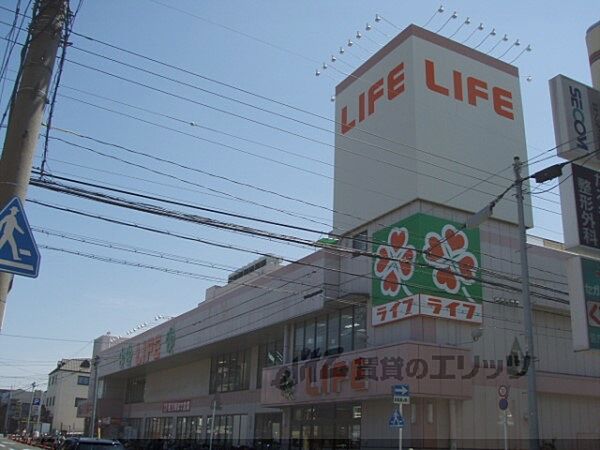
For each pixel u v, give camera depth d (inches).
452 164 1073.5
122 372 2153.1
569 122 627.8
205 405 1652.3
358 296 1043.3
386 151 1111.6
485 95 1166.3
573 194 611.5
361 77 1225.4
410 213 1029.8
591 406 1074.7
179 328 1656.0
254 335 1343.5
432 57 1130.7
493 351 991.6
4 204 301.6
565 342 1096.2
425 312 937.5
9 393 4050.2
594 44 699.4
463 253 1020.5
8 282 298.4
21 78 326.0
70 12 353.7
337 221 1168.8
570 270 611.8
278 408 1221.1
